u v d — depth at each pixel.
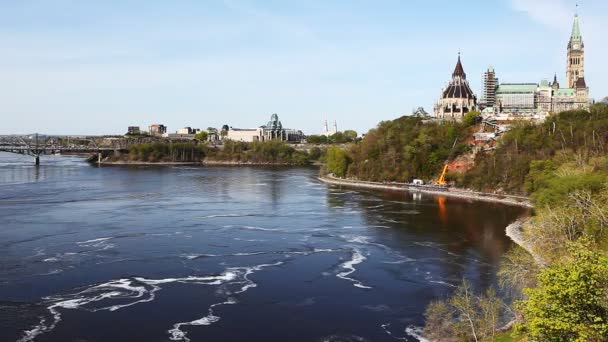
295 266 94.88
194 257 99.75
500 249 107.44
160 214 146.50
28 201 168.12
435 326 66.69
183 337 64.50
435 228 129.88
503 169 199.00
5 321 67.88
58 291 79.19
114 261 95.75
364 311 73.19
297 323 69.06
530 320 41.47
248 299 77.50
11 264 92.56
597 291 38.97
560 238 87.81
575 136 195.88
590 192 103.62
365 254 103.62
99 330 65.88
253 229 127.12
